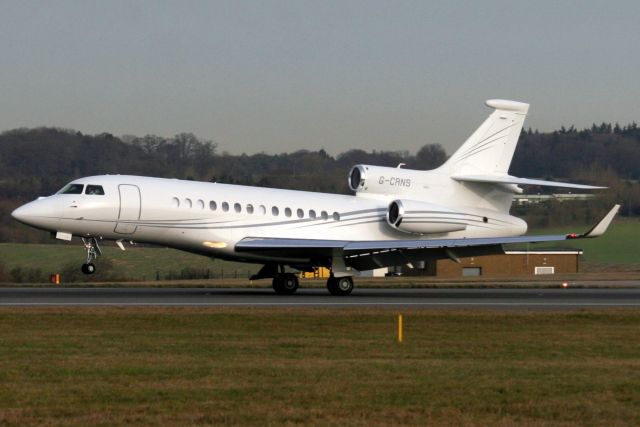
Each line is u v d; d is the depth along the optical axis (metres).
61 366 44.16
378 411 34.78
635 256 186.00
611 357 49.31
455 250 94.31
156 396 37.16
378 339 55.75
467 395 37.84
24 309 70.62
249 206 94.19
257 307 74.69
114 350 49.72
